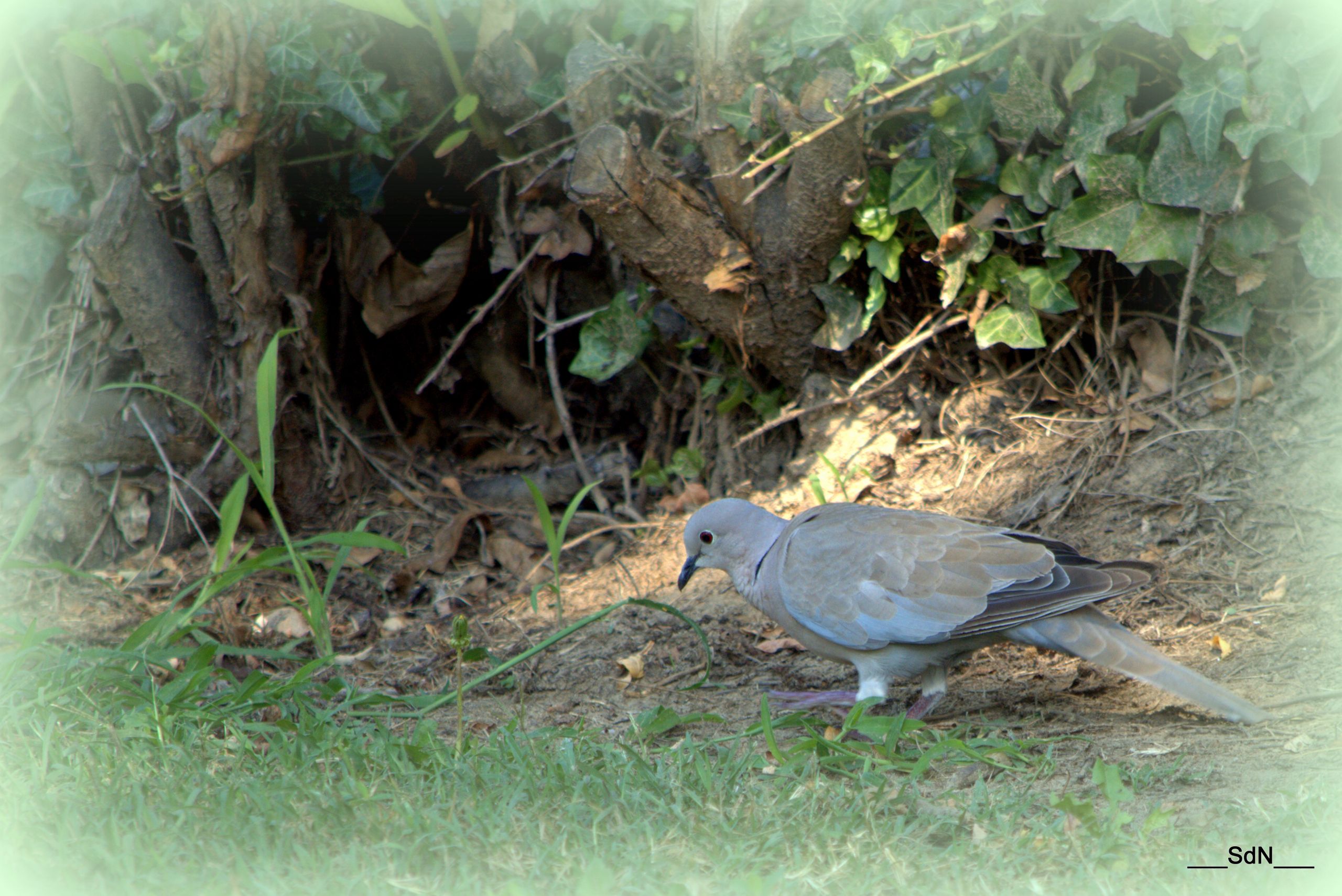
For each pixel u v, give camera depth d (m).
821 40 9.92
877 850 5.43
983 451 10.72
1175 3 9.27
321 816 5.71
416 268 12.16
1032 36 9.97
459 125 11.73
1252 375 10.14
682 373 12.17
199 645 9.15
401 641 9.96
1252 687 7.62
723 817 5.77
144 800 5.81
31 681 7.30
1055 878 5.12
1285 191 9.93
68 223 11.05
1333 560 8.84
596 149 9.79
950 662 7.69
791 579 7.69
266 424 8.48
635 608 10.05
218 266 10.76
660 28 11.25
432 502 12.12
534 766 6.46
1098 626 7.12
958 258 10.34
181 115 10.51
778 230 10.35
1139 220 9.91
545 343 13.01
